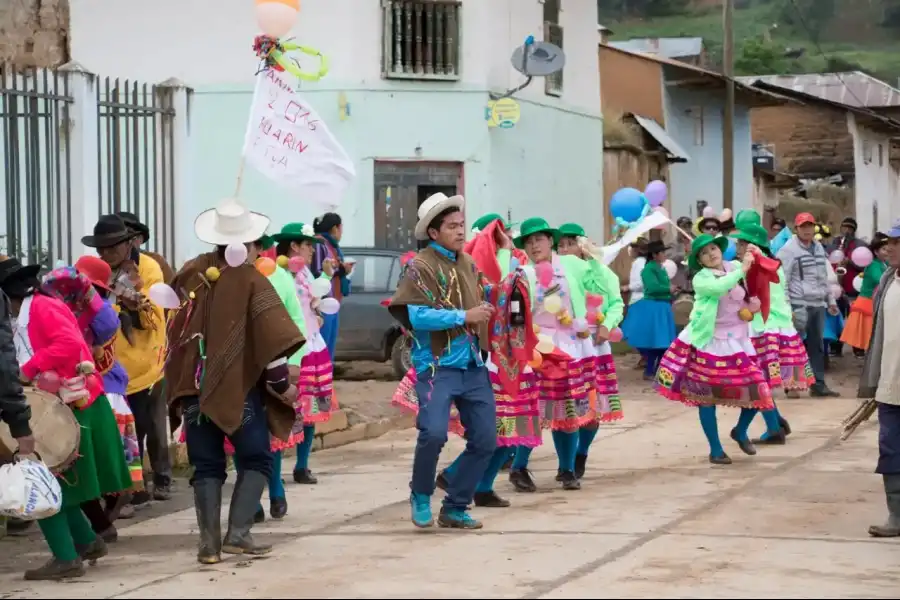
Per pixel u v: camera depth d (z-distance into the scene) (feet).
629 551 34.42
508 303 40.63
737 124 161.48
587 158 109.19
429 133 93.35
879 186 215.92
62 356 32.65
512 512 41.11
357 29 91.71
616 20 418.31
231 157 93.04
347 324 77.82
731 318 50.29
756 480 46.52
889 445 36.55
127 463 38.11
